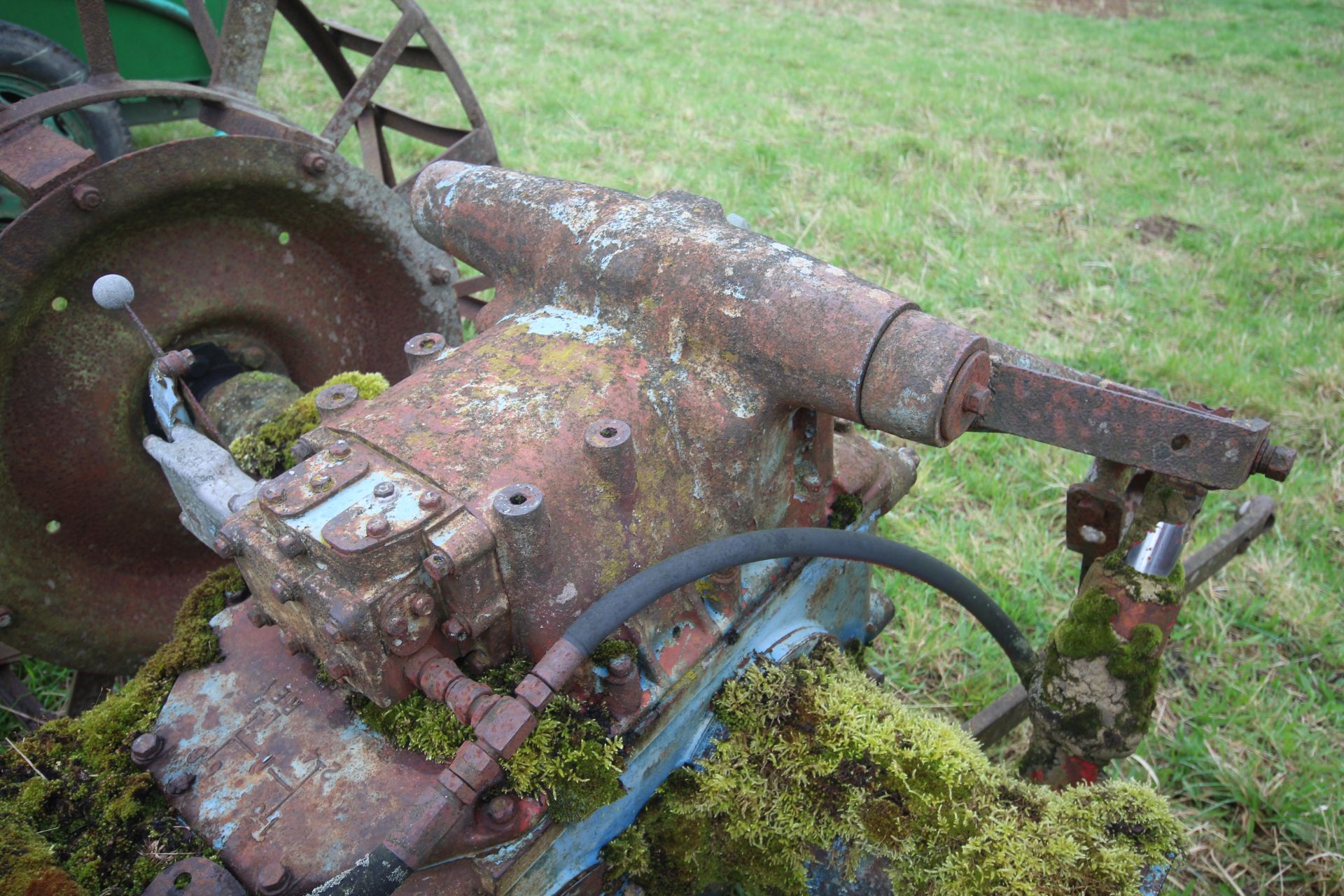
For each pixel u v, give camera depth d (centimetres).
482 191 186
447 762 139
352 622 126
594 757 141
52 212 199
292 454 154
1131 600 171
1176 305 480
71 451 228
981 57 924
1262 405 401
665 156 636
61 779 148
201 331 246
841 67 866
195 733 152
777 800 159
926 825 154
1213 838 251
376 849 122
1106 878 150
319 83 731
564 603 144
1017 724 263
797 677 172
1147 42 1004
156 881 131
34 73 408
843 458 203
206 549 268
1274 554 337
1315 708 287
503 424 147
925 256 516
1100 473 185
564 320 169
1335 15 1119
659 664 155
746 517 165
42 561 236
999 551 334
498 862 136
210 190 223
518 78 766
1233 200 609
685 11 1036
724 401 156
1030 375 151
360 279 271
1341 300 482
